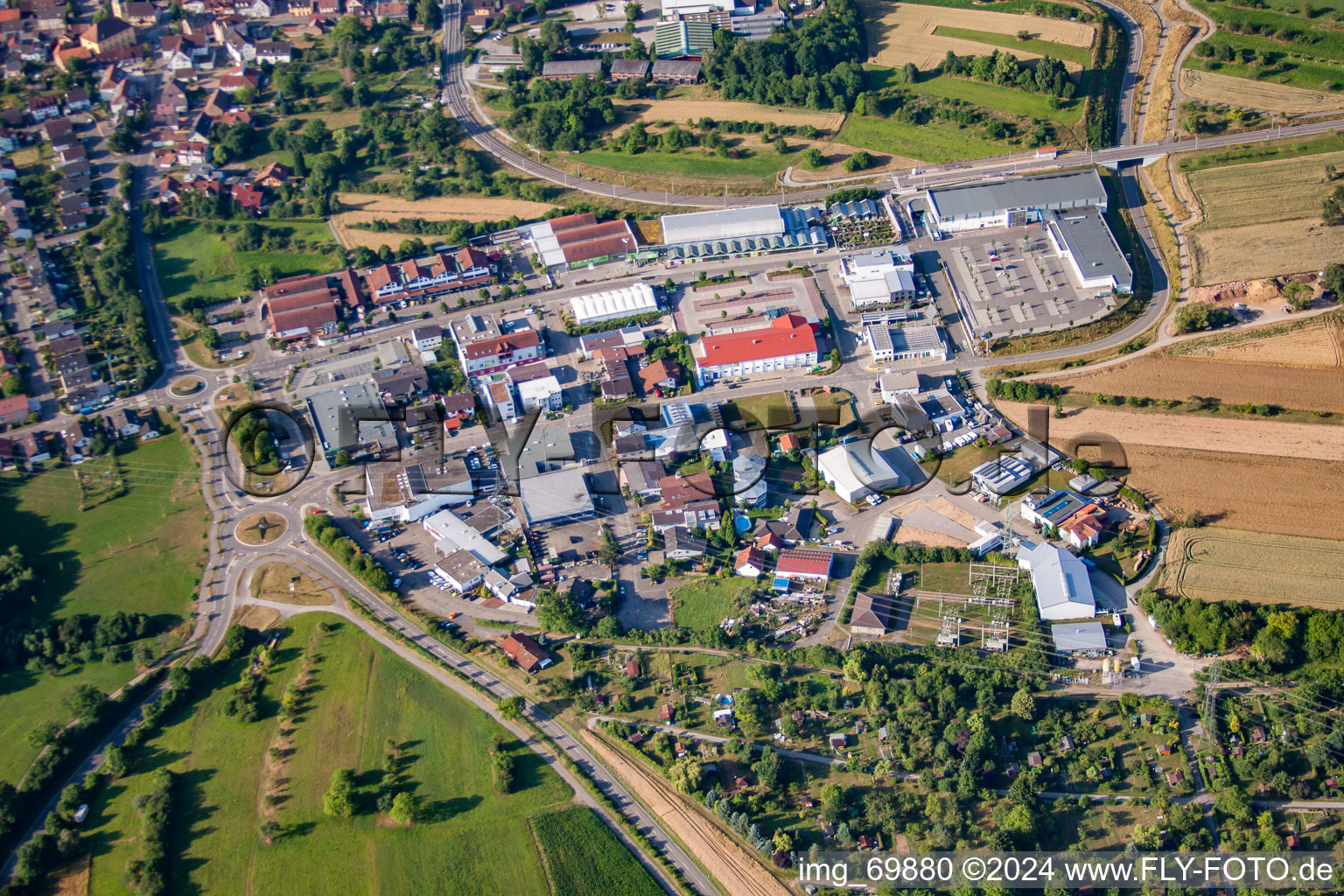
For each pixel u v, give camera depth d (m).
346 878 186.88
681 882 183.25
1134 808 187.62
